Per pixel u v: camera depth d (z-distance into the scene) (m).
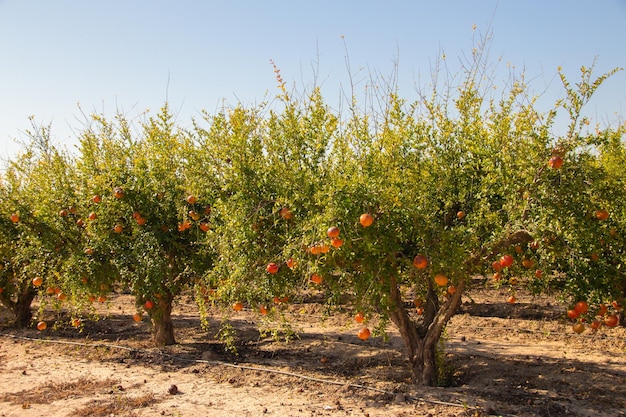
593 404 6.22
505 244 6.04
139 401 6.45
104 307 13.99
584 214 5.78
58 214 9.32
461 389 6.84
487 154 6.59
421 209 6.16
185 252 9.02
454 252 5.89
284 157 6.97
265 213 6.86
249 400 6.60
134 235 8.60
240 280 6.99
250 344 9.77
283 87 6.98
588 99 5.54
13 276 11.22
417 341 7.20
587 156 5.76
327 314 7.12
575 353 8.76
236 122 7.01
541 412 5.96
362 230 5.95
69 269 8.77
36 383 7.30
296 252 6.13
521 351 8.93
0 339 10.47
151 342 9.91
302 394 6.86
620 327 10.45
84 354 9.09
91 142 9.05
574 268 5.81
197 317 12.58
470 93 7.03
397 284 7.32
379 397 6.62
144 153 8.95
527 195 5.73
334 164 6.70
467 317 11.77
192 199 7.74
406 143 6.97
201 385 7.27
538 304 12.36
